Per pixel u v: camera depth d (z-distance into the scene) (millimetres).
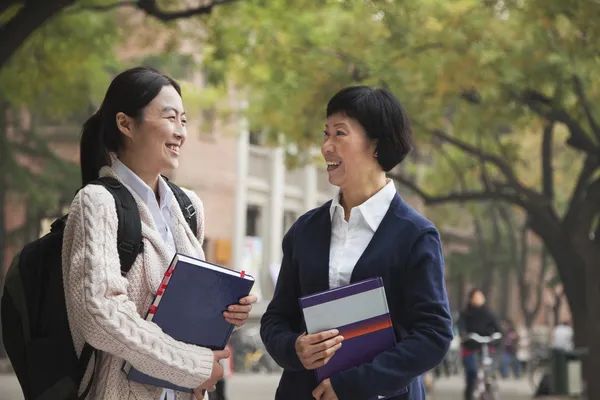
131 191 4707
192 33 20297
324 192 56312
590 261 25531
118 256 4488
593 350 24422
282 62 22047
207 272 4484
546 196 27297
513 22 20547
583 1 17062
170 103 4828
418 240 4836
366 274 4820
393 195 4980
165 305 4426
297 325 5184
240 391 28797
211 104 30516
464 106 25359
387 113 4965
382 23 21016
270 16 20062
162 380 4504
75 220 4484
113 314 4316
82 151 4965
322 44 22297
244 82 24953
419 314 4727
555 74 20609
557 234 26016
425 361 4633
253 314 46750
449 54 20875
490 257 60625
